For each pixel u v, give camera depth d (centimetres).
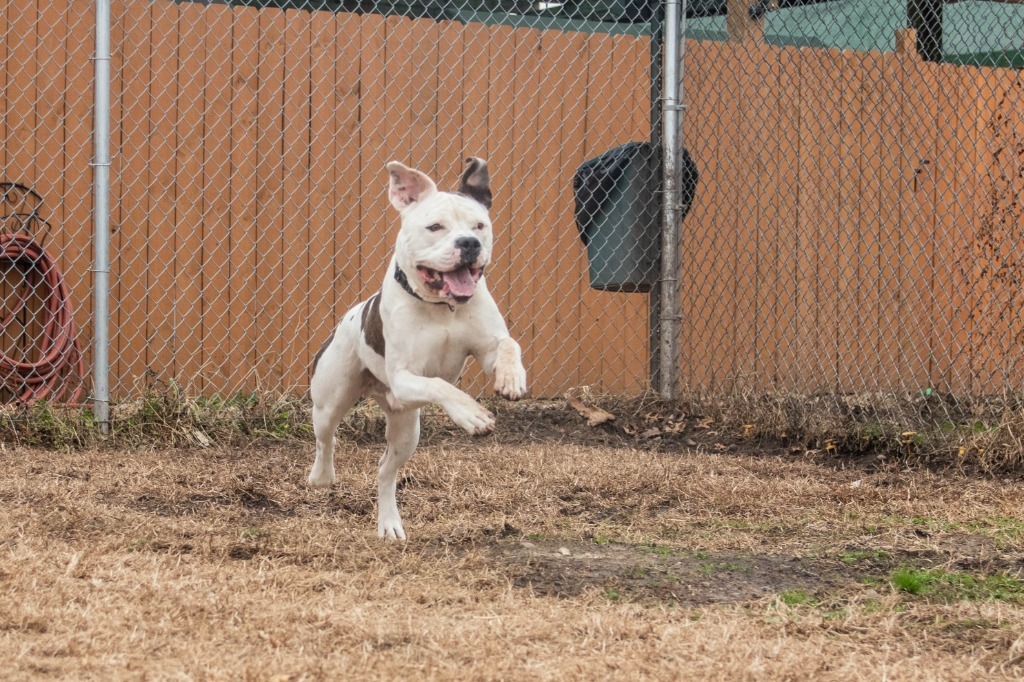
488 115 1163
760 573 647
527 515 782
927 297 1277
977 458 959
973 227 1203
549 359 1188
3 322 1062
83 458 910
